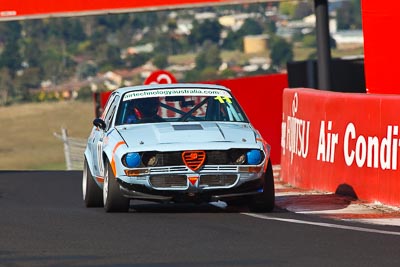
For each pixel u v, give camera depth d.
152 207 48.88
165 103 48.03
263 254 33.75
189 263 32.28
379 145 48.03
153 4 77.94
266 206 45.22
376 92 68.12
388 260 32.69
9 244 36.09
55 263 32.47
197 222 41.34
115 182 44.72
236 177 44.22
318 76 80.00
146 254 33.88
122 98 48.59
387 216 43.97
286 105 61.00
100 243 36.06
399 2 67.19
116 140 45.47
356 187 50.09
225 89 49.31
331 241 36.25
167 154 44.09
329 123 52.97
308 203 49.19
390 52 67.56
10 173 75.62
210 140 44.69
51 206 50.84
